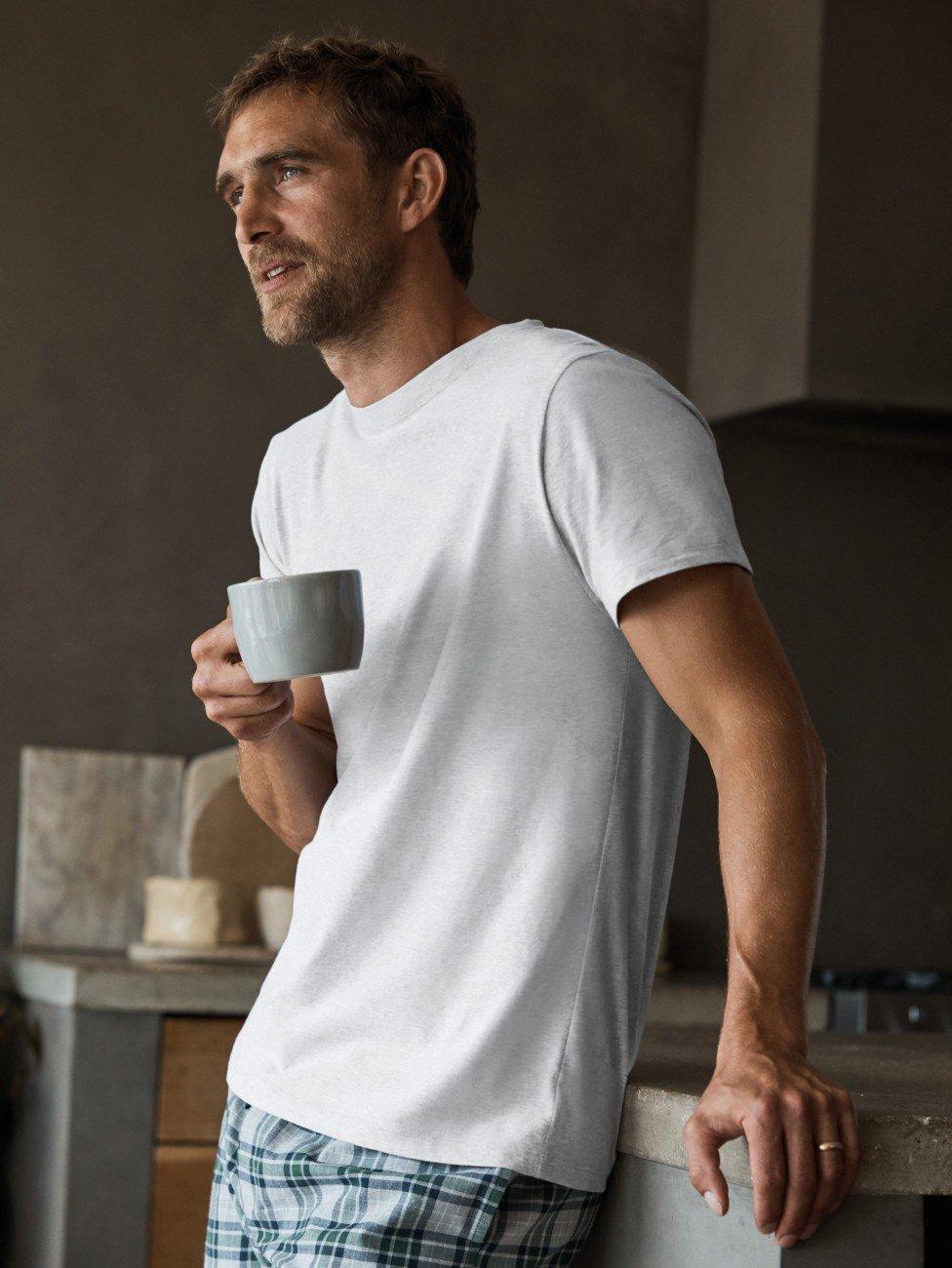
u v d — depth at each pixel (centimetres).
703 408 373
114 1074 262
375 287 132
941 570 391
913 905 379
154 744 338
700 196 384
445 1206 111
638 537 110
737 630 108
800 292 338
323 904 123
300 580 116
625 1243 117
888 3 344
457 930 116
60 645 333
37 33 339
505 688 118
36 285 336
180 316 346
